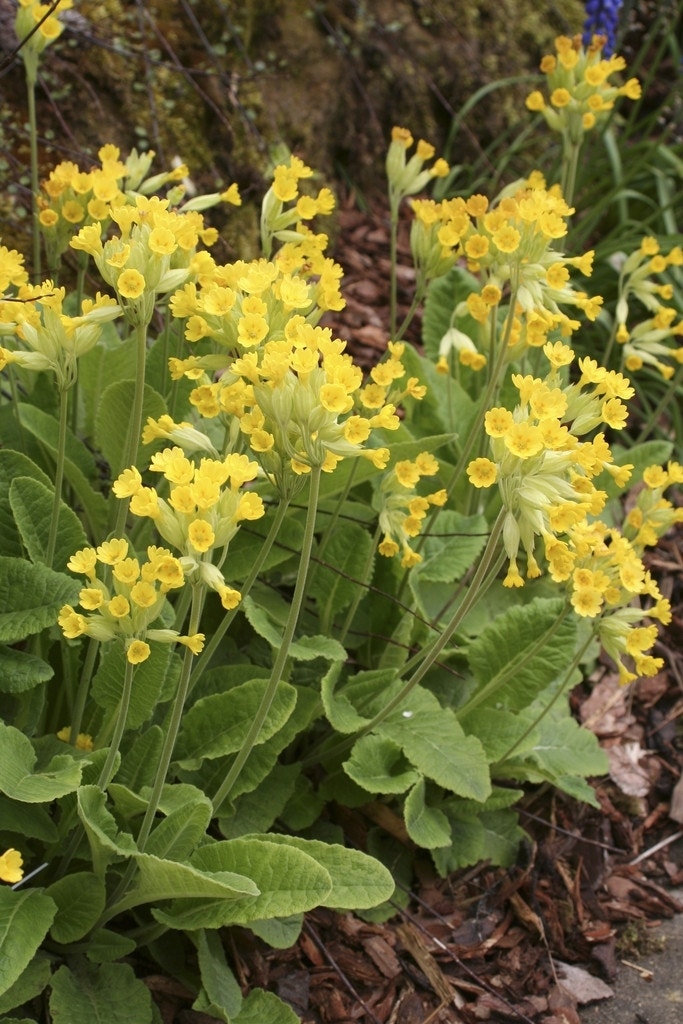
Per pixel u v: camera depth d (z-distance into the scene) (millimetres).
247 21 1711
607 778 1287
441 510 1202
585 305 1107
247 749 977
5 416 1136
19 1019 928
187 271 956
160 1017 985
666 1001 1118
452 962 1115
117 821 1009
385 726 1097
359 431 879
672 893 1211
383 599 1188
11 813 966
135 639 878
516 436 889
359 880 978
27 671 964
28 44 1116
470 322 1368
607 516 1421
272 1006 1005
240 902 952
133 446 992
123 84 1539
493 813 1201
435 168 1202
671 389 1369
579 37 1286
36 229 1167
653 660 1022
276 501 1169
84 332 952
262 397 878
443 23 1995
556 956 1144
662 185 1831
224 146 1626
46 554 1010
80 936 972
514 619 1127
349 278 1788
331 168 1860
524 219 1029
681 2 1907
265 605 1118
